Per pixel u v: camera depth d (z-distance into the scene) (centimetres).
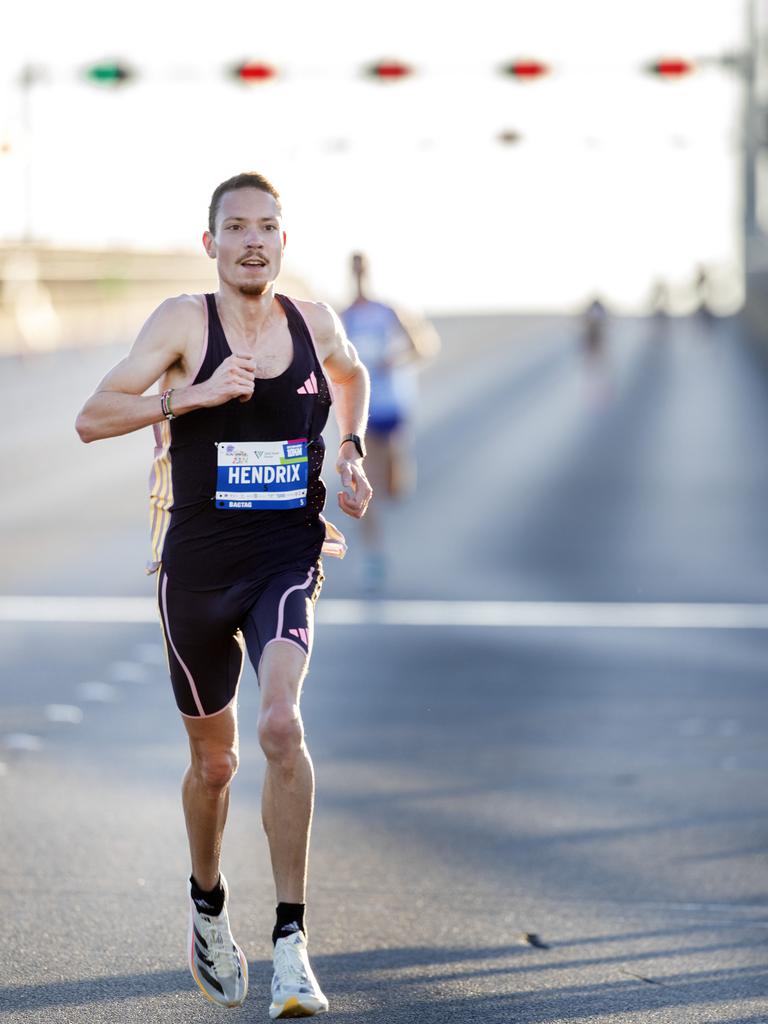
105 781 2573
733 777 2645
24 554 5362
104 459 8556
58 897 1961
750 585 4731
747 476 7425
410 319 4766
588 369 13850
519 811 2427
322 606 4422
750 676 3509
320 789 2545
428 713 3125
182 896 1973
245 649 1623
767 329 15900
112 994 1631
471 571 5009
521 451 8500
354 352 1673
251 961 1752
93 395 1518
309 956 1773
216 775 1562
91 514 6450
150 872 2073
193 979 1683
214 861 1570
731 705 3216
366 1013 1590
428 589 4684
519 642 3900
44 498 6975
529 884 2066
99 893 1981
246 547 1541
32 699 3238
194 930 1566
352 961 1758
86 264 13525
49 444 9125
